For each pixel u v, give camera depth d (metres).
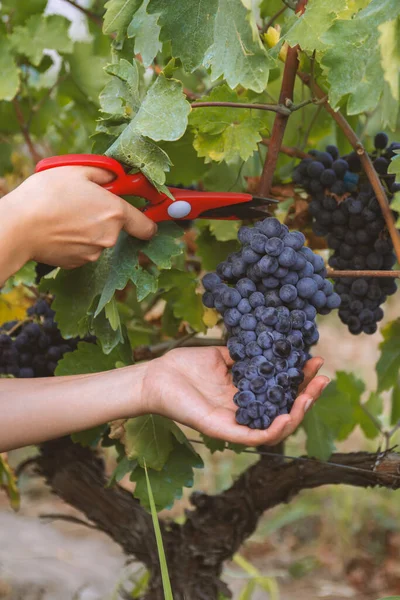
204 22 1.04
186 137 1.38
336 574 2.59
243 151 1.22
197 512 1.50
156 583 1.53
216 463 3.27
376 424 1.60
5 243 0.98
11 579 2.45
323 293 1.03
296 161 1.61
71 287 1.20
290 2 1.26
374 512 2.89
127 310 1.75
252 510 1.47
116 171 1.04
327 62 0.96
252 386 0.93
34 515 3.07
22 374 1.39
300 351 0.99
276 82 1.57
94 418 1.04
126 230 1.06
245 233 1.03
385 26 0.89
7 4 1.63
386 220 1.17
